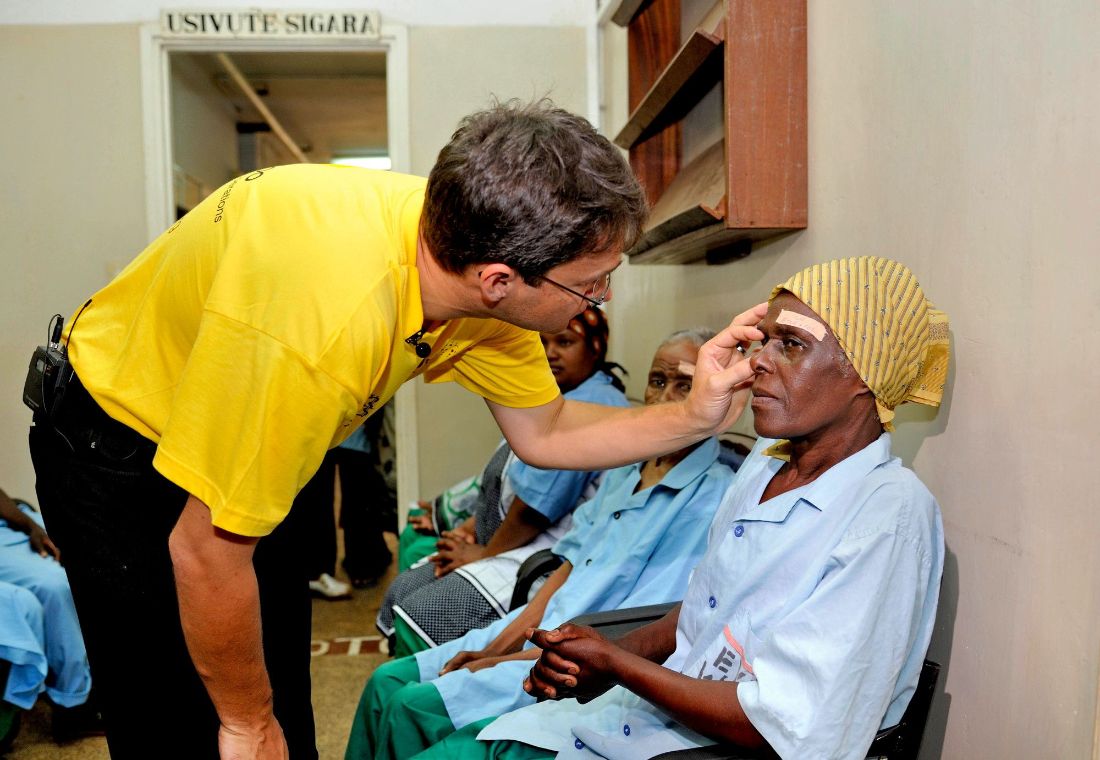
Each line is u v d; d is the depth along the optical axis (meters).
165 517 1.02
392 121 3.32
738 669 1.02
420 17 3.29
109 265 3.24
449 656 1.58
